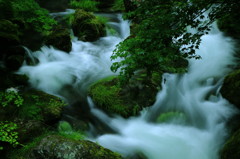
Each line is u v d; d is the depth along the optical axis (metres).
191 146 4.55
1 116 4.35
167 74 6.25
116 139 4.70
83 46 8.14
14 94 4.97
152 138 4.75
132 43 3.20
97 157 3.42
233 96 4.99
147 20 3.01
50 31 8.09
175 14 2.83
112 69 3.38
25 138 4.07
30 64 6.56
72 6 11.99
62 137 3.67
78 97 5.71
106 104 5.21
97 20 8.93
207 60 7.08
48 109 4.75
